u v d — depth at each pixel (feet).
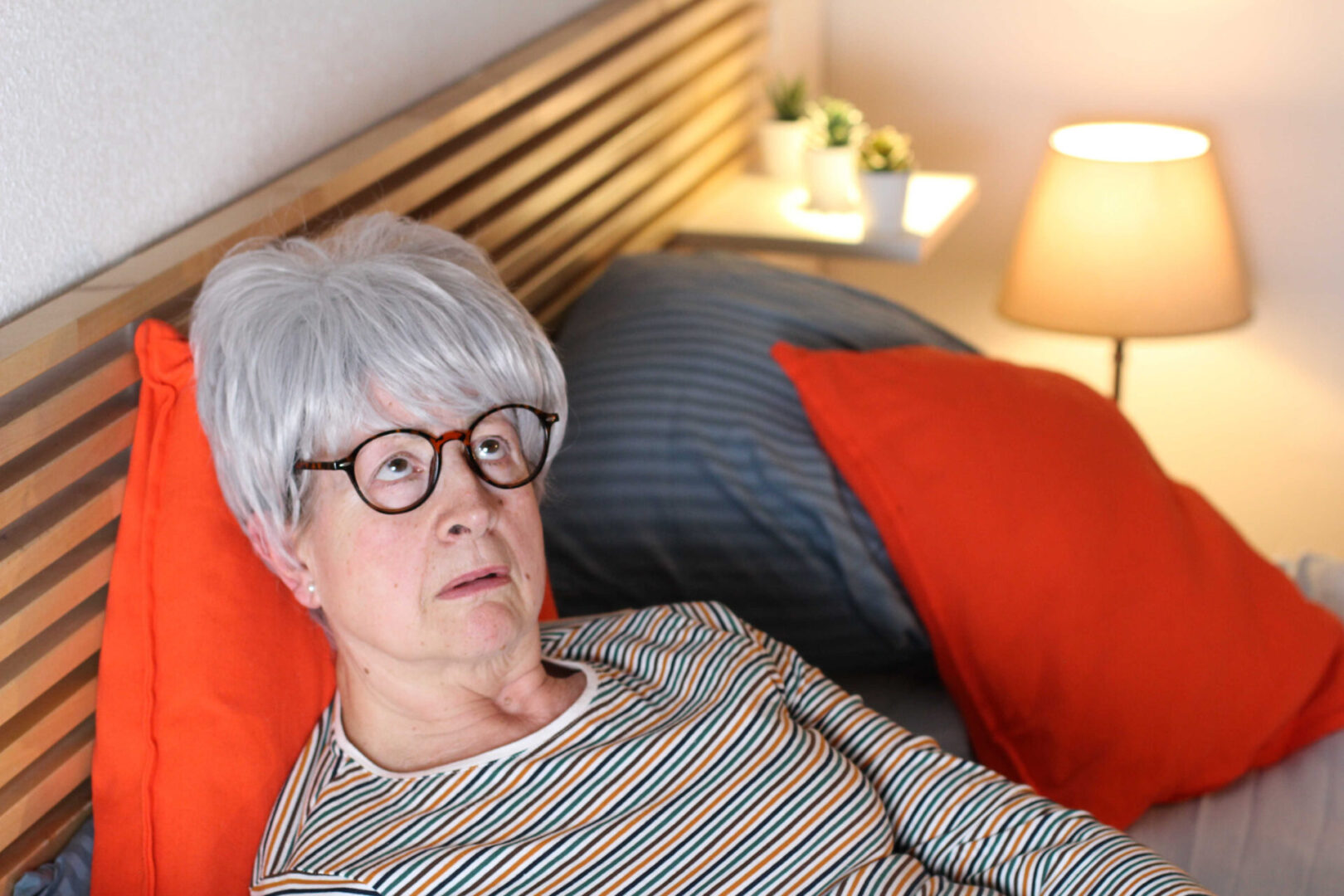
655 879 3.21
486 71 5.21
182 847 3.24
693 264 5.74
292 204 3.81
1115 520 4.64
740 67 7.64
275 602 3.49
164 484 3.32
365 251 3.39
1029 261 7.25
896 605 4.75
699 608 4.03
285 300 3.19
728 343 5.08
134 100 3.50
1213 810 4.39
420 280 3.24
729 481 4.75
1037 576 4.52
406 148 4.36
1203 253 6.98
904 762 3.76
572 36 5.71
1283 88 7.86
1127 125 8.02
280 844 3.31
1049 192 7.12
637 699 3.58
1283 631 4.64
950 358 5.12
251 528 3.34
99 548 3.29
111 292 3.23
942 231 6.89
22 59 3.12
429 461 3.22
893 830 3.68
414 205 4.43
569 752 3.36
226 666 3.34
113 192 3.45
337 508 3.18
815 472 4.81
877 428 4.74
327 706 3.60
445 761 3.37
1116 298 7.00
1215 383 8.61
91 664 3.37
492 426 3.33
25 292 3.18
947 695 4.85
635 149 6.35
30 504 2.98
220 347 3.21
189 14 3.67
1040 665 4.49
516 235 5.34
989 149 8.68
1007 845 3.57
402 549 3.16
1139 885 3.32
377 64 4.58
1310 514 8.66
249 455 3.19
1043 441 4.76
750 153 8.11
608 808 3.29
